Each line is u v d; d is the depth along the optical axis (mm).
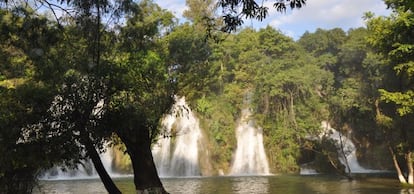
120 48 18688
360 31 66875
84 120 15398
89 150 16719
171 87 23312
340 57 69062
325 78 64250
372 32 38188
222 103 65125
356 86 56406
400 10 32219
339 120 62844
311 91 63438
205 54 26078
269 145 63812
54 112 15164
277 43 70688
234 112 65750
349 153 62219
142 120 18484
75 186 43656
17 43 16891
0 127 15328
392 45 32969
